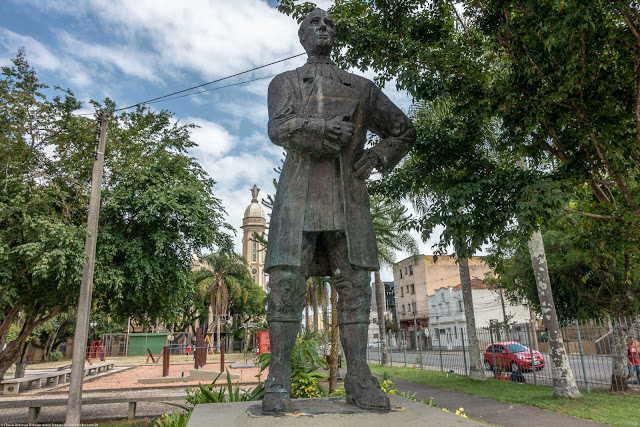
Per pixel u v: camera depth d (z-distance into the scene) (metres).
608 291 12.68
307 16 3.74
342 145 3.25
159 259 9.65
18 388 14.38
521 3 4.54
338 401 3.26
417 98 4.98
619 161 4.91
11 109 8.11
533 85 4.69
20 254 7.57
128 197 9.30
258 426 2.56
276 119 3.24
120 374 21.27
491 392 11.59
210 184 11.31
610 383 12.53
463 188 4.57
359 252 3.30
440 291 37.88
